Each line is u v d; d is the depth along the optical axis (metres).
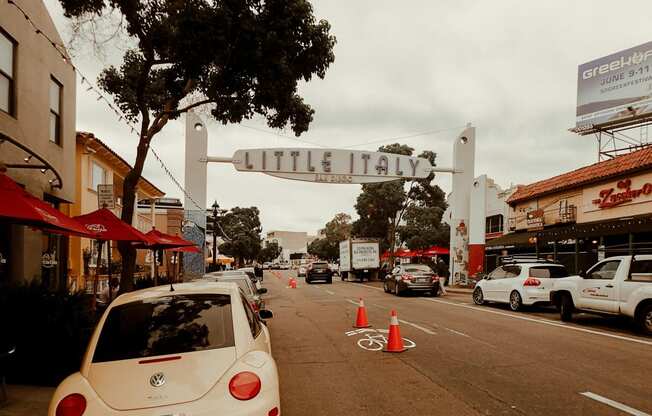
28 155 12.16
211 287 5.04
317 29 10.91
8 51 11.39
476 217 27.27
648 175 18.55
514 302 16.53
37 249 12.94
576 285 13.04
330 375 7.67
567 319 13.55
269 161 23.48
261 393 3.79
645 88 26.41
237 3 10.18
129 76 12.23
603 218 20.80
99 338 4.22
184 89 12.01
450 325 12.92
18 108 11.70
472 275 27.06
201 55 10.48
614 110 27.81
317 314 16.22
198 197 23.17
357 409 5.94
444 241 39.16
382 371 7.86
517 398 6.21
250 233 55.69
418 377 7.40
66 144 15.32
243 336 4.32
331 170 24.03
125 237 9.85
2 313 6.99
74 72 15.98
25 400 6.23
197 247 20.88
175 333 4.25
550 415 5.54
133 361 3.92
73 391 3.68
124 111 12.64
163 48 11.11
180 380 3.74
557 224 23.78
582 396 6.25
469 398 6.25
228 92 11.91
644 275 11.07
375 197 38.75
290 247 163.50
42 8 13.27
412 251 39.91
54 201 15.14
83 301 7.88
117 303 4.66
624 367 7.84
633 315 11.16
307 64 11.26
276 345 10.48
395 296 23.78
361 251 40.69
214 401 3.63
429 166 25.78
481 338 10.79
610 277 12.02
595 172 21.89
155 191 33.84
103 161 23.98
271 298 23.56
